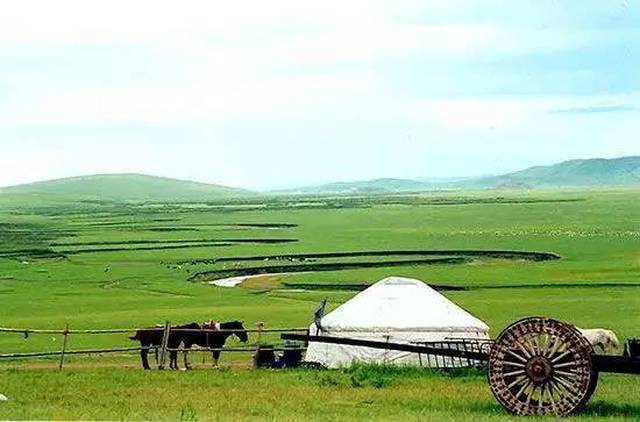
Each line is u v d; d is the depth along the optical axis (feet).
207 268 342.03
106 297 258.37
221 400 96.12
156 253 408.87
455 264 342.23
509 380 80.53
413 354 129.70
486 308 217.77
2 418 81.76
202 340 137.28
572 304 222.89
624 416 80.43
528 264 335.06
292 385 109.60
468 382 110.83
